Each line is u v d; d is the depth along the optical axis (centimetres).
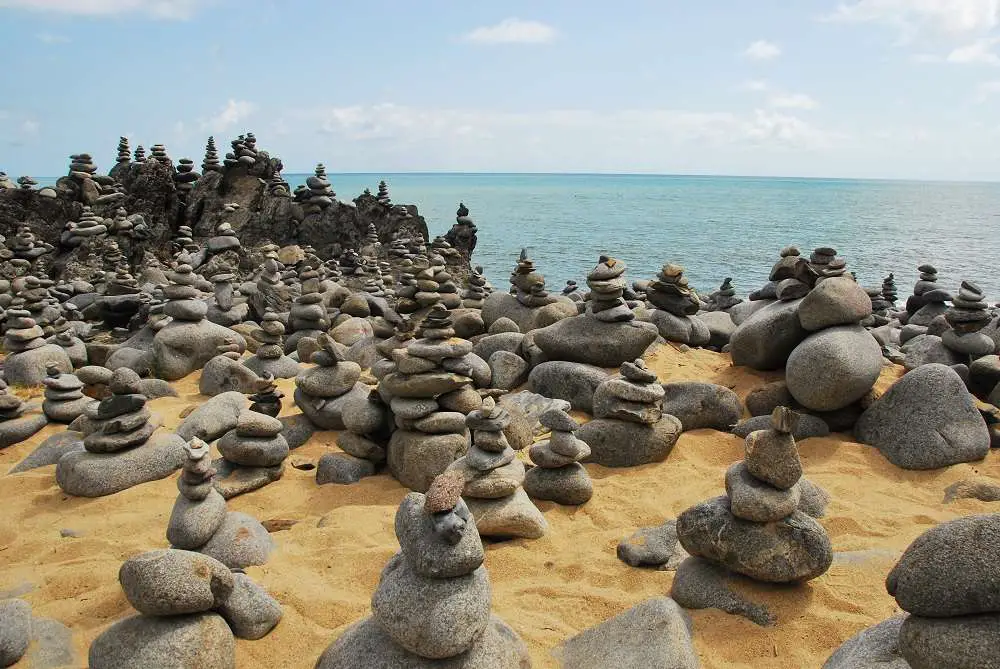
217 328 1181
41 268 2047
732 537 497
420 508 407
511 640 423
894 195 15938
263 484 717
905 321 1499
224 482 700
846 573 518
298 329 1324
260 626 453
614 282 982
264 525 627
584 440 779
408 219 2517
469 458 619
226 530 553
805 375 812
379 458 759
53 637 457
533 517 602
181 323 1173
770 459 495
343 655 403
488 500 609
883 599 490
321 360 860
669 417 796
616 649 425
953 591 325
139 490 702
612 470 759
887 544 572
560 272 3588
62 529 626
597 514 646
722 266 3841
